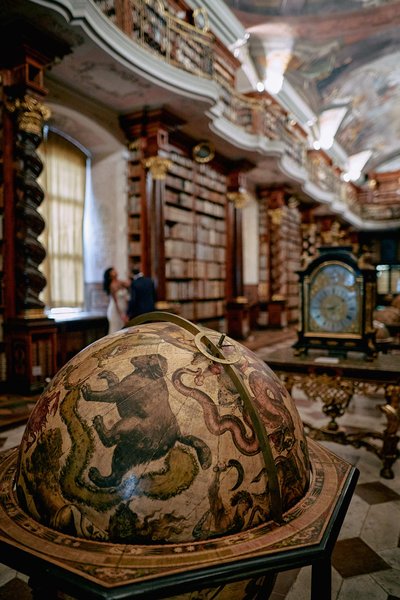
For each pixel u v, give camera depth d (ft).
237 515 3.15
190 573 2.70
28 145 18.30
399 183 88.58
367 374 10.69
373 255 90.53
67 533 3.12
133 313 20.72
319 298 12.28
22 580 6.91
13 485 3.85
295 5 35.81
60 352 22.50
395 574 6.95
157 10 24.32
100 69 20.84
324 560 3.20
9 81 18.19
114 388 3.41
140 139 26.40
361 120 62.95
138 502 3.01
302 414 15.89
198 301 33.81
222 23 34.14
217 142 31.99
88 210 28.09
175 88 22.98
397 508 9.09
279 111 44.34
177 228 30.83
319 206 58.59
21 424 14.64
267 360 11.91
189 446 3.15
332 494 3.74
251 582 3.65
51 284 25.26
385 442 10.59
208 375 3.55
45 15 16.31
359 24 38.75
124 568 2.73
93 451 3.17
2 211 18.69
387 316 21.21
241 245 37.45
